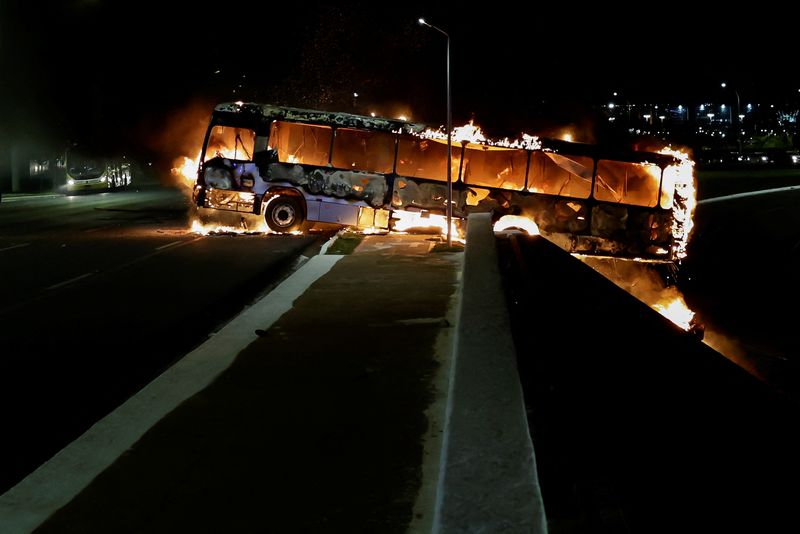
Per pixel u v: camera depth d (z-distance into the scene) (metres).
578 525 2.83
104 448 5.02
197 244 18.97
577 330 6.38
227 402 5.88
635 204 20.61
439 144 20.80
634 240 20.53
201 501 4.20
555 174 20.66
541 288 7.99
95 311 10.78
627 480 3.24
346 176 20.97
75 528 3.96
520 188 20.61
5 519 4.10
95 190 47.50
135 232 21.88
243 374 6.65
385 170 20.91
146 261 15.92
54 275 14.04
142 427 5.38
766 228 34.28
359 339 7.82
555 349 5.43
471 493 3.05
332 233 21.34
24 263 15.60
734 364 6.39
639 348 6.13
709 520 2.99
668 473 3.40
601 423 3.88
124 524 3.98
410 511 3.97
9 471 5.30
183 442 5.07
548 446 3.51
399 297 10.08
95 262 15.75
